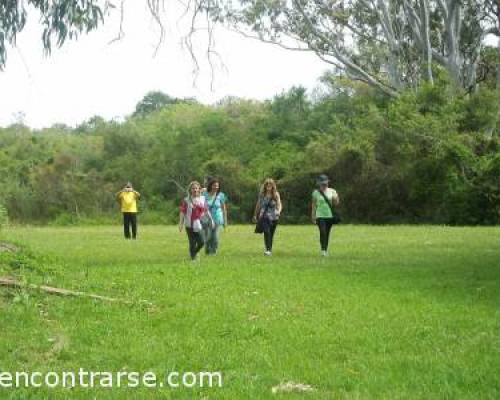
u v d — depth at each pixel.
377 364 7.05
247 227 34.44
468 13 44.22
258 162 54.47
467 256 17.25
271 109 62.62
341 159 45.28
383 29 44.41
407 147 41.91
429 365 6.97
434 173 41.56
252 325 8.70
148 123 68.00
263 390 6.23
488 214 39.38
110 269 13.91
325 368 6.90
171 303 10.20
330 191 17.97
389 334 8.28
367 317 9.27
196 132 59.91
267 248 18.14
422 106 43.38
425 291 11.45
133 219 25.12
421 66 45.06
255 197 51.00
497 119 42.53
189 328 8.60
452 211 40.34
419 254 17.88
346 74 49.31
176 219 53.72
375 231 28.62
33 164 59.47
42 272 12.05
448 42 43.97
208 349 7.62
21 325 8.52
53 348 7.67
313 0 42.28
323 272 13.86
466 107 42.75
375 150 44.62
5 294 9.95
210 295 10.94
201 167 54.25
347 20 44.00
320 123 56.78
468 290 11.56
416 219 43.44
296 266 14.95
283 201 48.03
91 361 7.18
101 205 56.09
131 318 9.12
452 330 8.53
